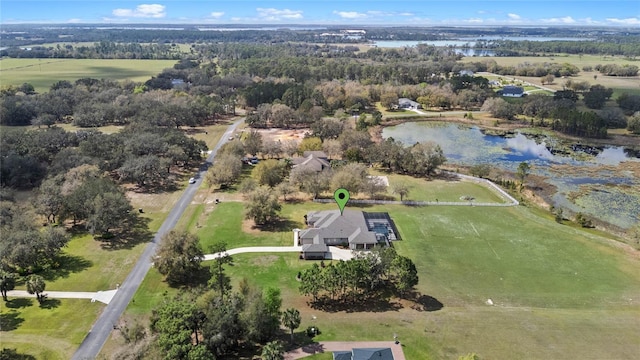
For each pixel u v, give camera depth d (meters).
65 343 68.12
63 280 85.19
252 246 99.00
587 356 64.62
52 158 145.12
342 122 194.00
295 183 131.38
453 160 168.12
